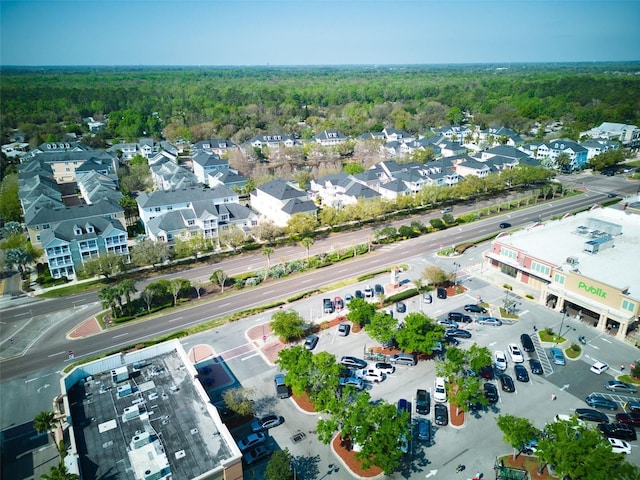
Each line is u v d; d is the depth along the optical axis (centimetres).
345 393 6838
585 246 11456
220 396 7862
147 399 6431
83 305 11219
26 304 11294
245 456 6562
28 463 6700
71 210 14238
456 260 13362
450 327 9744
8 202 16912
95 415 6106
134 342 9581
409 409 7388
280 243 14850
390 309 10606
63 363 8969
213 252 14212
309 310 10694
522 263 11775
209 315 10606
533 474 6319
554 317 10262
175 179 19488
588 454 5750
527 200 18712
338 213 15500
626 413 7394
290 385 7712
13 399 8000
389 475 6319
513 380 8256
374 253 13988
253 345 9394
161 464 5275
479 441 6906
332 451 6762
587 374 8388
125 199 17250
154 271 12938
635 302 9162
